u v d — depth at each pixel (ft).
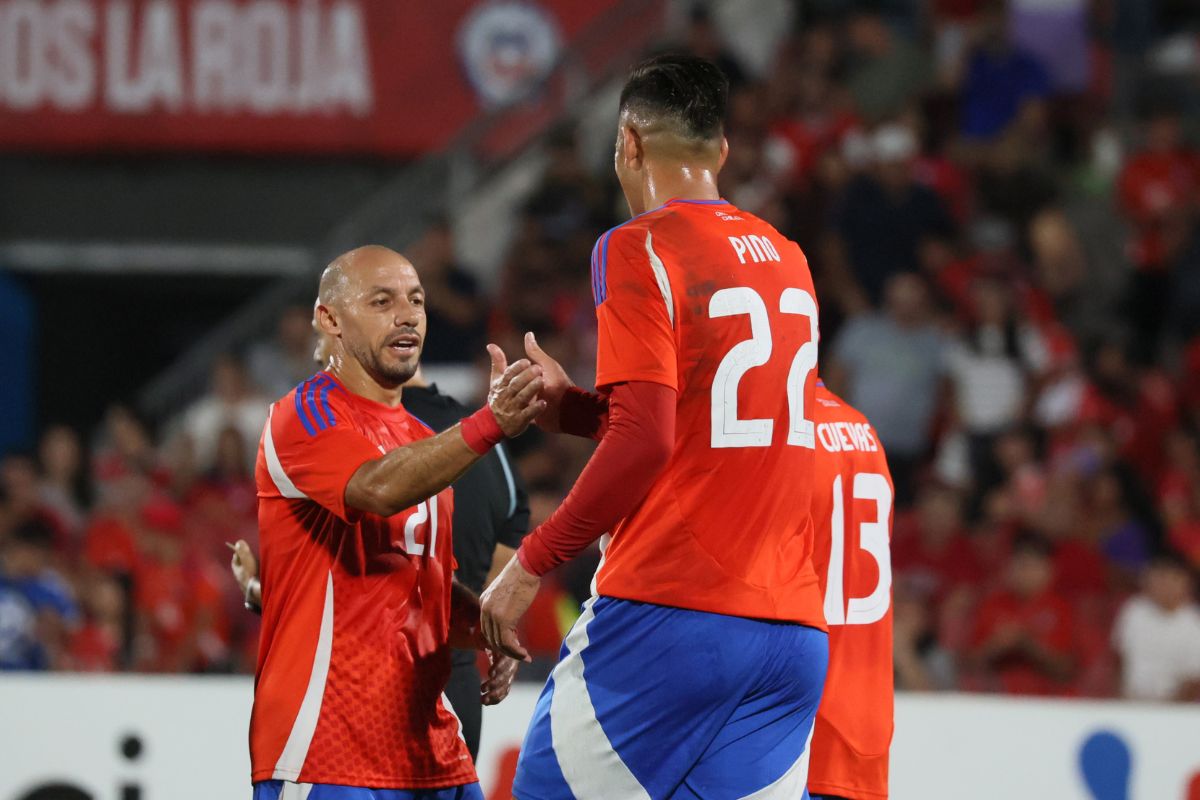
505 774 64.13
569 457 103.55
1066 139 143.95
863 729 44.98
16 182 148.87
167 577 94.99
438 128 149.48
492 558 50.96
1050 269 129.90
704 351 38.86
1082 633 89.04
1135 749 65.98
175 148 147.64
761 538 39.27
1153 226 135.85
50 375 152.97
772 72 146.20
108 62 147.02
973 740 65.82
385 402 43.60
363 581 41.57
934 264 123.24
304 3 147.84
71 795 63.16
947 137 140.56
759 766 39.55
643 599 38.91
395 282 42.70
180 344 159.12
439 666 43.01
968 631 90.07
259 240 150.30
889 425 112.57
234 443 112.98
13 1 146.30
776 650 39.22
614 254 39.09
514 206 146.72
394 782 41.75
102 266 149.69
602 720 39.32
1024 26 147.84
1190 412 118.11
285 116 148.05
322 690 41.22
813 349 40.96
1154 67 156.35
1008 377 116.98
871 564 45.52
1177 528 105.19
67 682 63.72
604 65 151.23
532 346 41.65
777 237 41.16
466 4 149.38
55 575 90.63
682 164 41.11
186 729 63.67
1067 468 102.99
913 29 151.12
